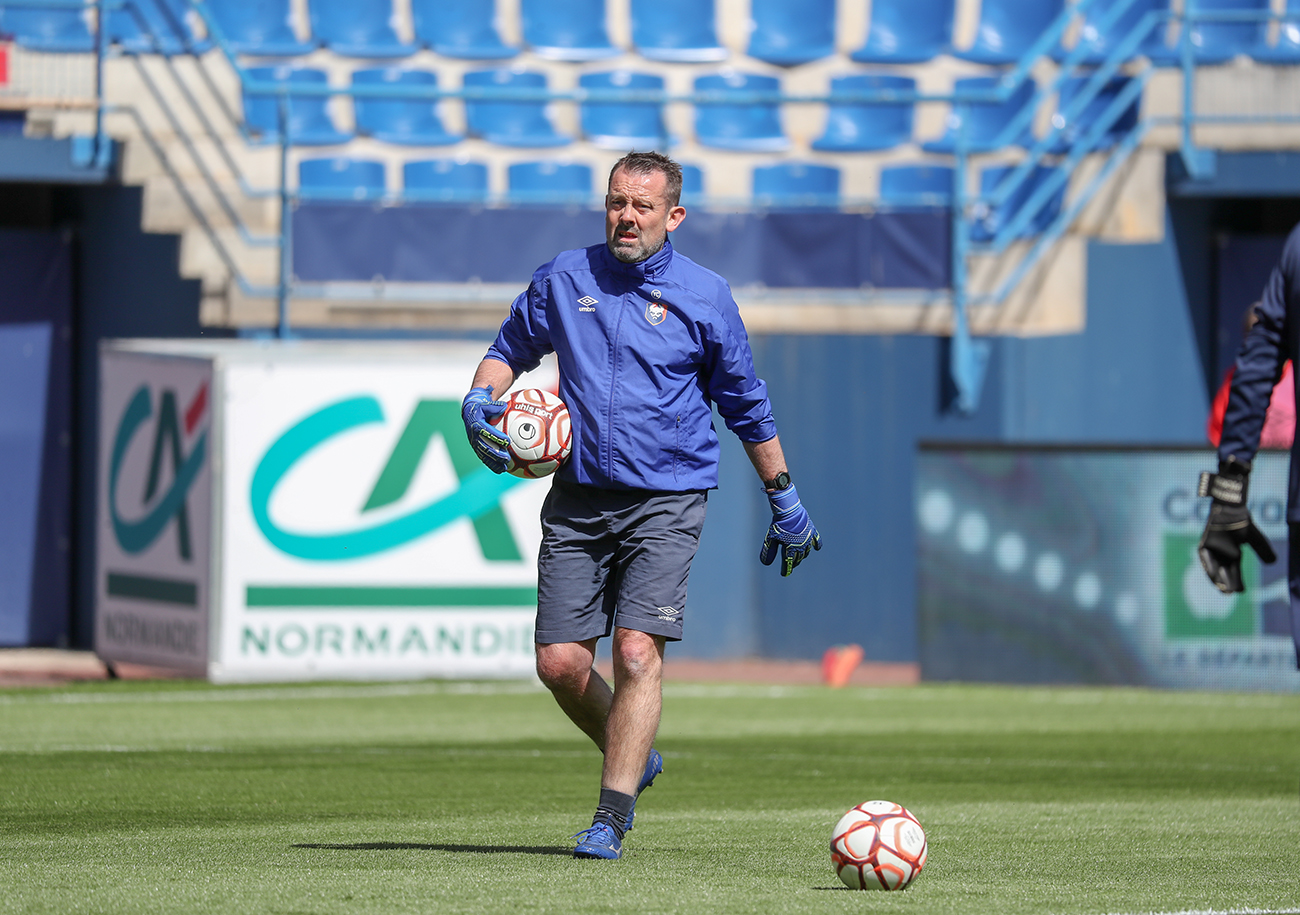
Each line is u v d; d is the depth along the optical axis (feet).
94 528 140.05
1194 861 41.65
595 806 54.60
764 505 132.77
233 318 131.75
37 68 139.33
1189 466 108.78
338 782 61.87
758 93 154.30
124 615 109.09
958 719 93.97
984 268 137.39
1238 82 145.18
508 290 132.36
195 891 34.78
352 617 100.37
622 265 40.55
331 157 147.33
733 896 34.55
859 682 118.32
